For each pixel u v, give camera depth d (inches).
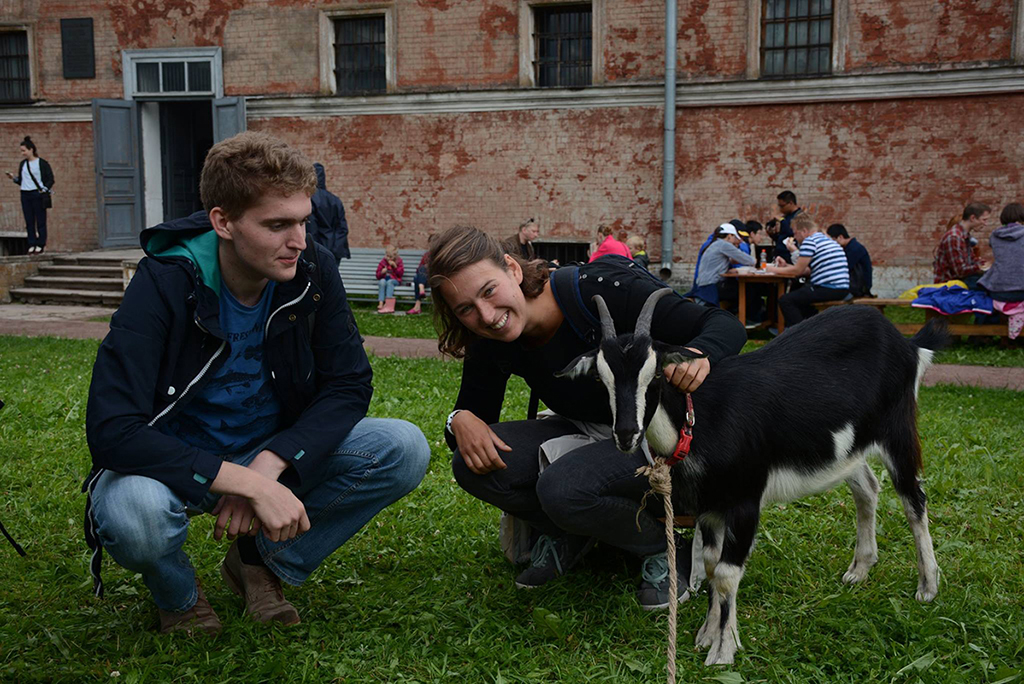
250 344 121.9
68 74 753.6
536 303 132.6
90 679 115.7
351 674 118.6
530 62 654.5
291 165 107.0
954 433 239.8
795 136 606.9
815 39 603.5
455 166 677.9
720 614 126.9
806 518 178.4
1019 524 173.3
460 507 182.7
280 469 118.5
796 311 451.5
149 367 113.3
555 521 134.3
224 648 122.8
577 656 124.3
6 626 128.0
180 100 745.0
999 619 134.3
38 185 694.5
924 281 591.5
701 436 127.7
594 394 137.0
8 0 756.0
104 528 113.7
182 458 112.3
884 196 595.2
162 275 113.7
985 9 562.6
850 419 139.1
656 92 627.2
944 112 577.9
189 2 718.5
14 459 210.5
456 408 149.3
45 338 442.9
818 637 128.9
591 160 648.4
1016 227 419.8
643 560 143.5
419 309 601.3
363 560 156.7
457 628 132.0
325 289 124.3
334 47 702.5
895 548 162.4
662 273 591.5
